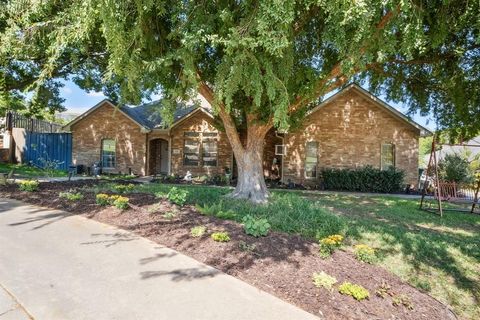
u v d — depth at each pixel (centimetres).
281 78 583
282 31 409
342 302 303
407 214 834
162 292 297
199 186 1208
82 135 1702
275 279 331
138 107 1945
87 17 441
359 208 891
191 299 287
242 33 459
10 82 1142
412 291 371
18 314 250
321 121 1494
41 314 251
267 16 404
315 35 697
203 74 744
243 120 980
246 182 822
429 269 462
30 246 402
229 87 505
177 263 364
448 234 652
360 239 546
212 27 529
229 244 412
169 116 593
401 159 1466
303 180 1503
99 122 1688
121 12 455
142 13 480
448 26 615
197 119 1633
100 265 351
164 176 1555
